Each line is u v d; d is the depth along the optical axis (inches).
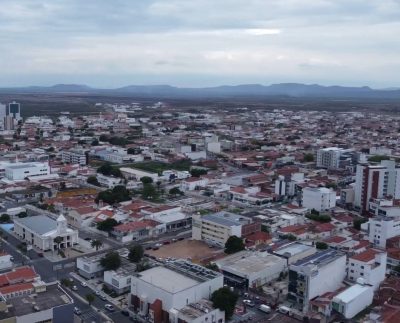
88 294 7130.9
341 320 6752.0
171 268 7504.9
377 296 7475.4
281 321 6697.8
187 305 6663.4
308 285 7022.6
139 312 6894.7
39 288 6692.9
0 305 6008.9
